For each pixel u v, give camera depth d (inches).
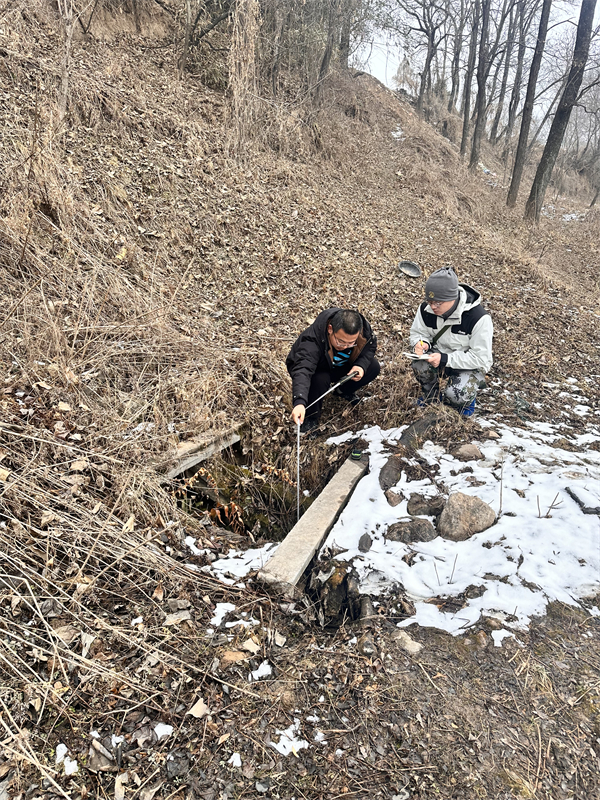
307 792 71.0
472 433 145.0
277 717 79.7
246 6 333.7
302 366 130.6
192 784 70.1
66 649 82.4
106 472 114.6
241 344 180.7
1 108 218.1
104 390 138.3
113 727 75.0
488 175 738.8
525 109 526.9
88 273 173.9
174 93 341.1
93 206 209.8
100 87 271.6
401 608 100.7
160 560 102.0
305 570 110.9
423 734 78.4
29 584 89.2
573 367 198.2
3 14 266.2
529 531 112.6
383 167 491.8
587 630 94.7
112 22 370.0
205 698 80.7
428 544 113.3
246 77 332.5
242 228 262.2
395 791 71.4
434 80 1061.8
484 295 271.9
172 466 124.6
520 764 74.9
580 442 145.1
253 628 94.2
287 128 384.5
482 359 139.6
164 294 194.1
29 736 71.9
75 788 67.9
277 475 141.2
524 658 89.9
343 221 324.8
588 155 1113.4
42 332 139.0
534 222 483.2
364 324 138.2
